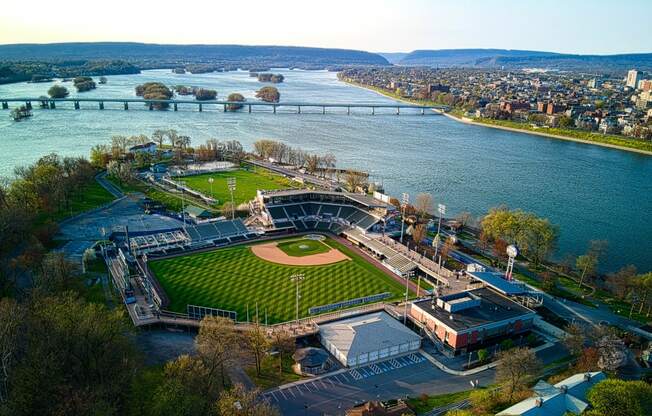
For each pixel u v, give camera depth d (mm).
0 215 172500
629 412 98312
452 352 142375
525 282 189250
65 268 155625
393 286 182750
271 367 133250
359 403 118438
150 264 196125
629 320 165000
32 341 105000
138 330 147250
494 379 130875
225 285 179500
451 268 197125
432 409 116812
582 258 196000
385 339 141750
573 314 167500
